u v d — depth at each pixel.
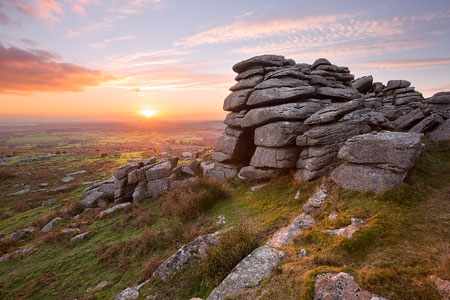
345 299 5.03
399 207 9.24
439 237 6.93
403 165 10.65
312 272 6.07
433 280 5.05
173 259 9.70
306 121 17.31
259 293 6.14
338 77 25.11
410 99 26.55
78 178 40.59
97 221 19.55
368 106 25.06
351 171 12.54
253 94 21.20
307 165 16.17
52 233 17.92
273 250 8.11
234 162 24.73
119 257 13.27
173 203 18.86
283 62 23.05
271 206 14.87
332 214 10.30
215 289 6.86
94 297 10.10
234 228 11.51
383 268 5.88
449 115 17.72
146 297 8.38
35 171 46.50
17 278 12.80
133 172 23.91
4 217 25.27
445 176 10.99
